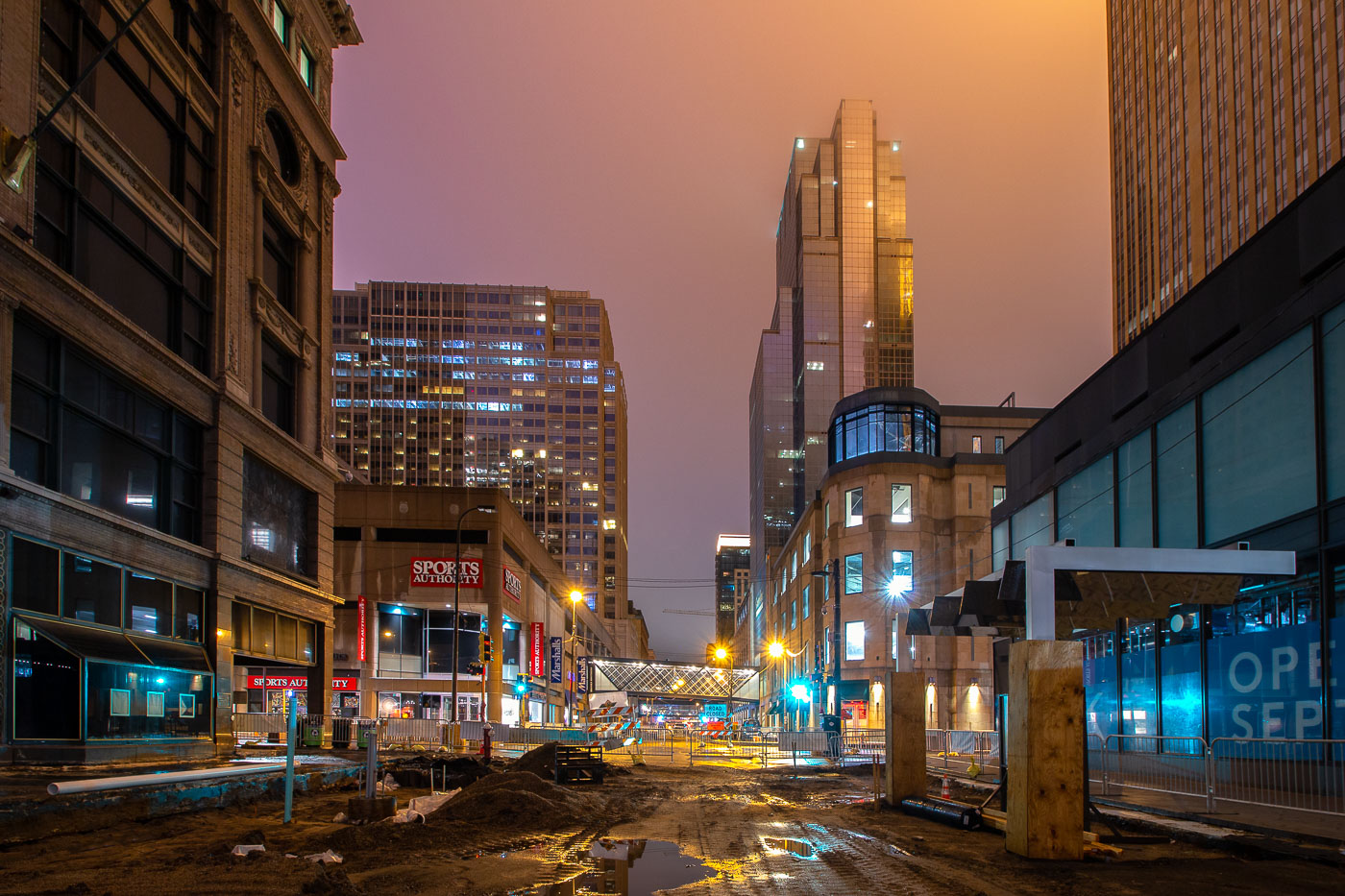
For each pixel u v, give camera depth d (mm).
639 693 108188
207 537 29375
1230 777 16031
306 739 35156
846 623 64125
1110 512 26500
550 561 94812
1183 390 22672
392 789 20281
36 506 21188
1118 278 142375
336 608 64125
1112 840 12992
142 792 14766
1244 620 19984
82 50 23859
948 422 71875
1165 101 127125
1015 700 12258
